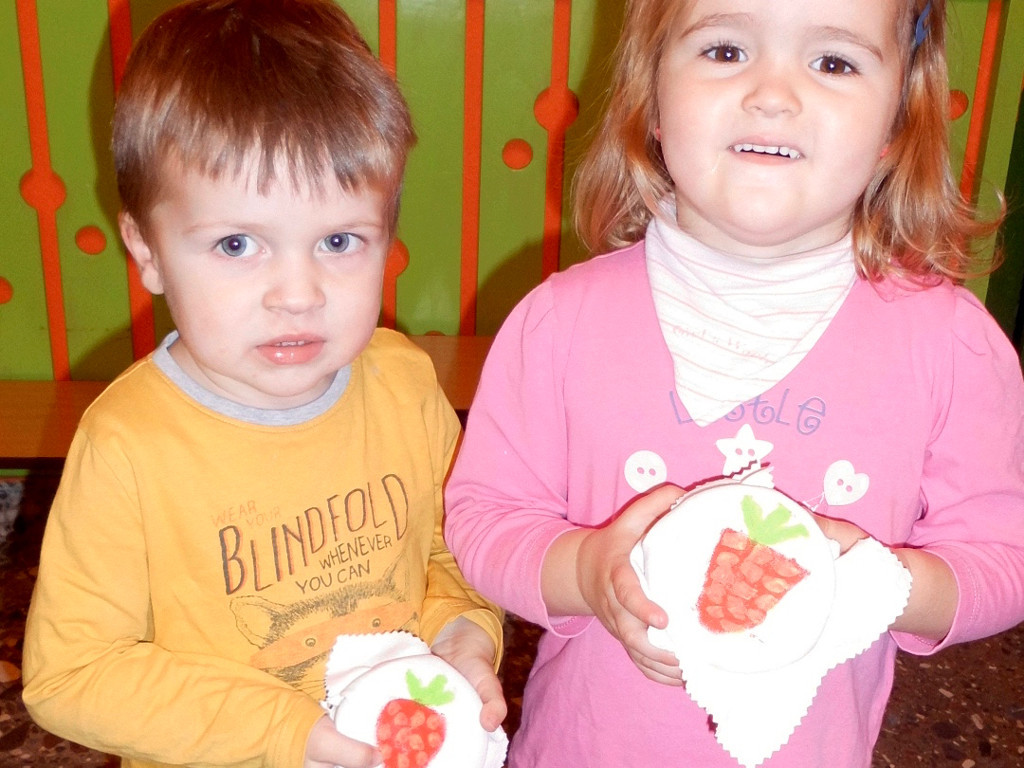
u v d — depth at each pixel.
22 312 2.22
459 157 2.23
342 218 0.84
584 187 1.06
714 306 0.91
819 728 0.91
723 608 0.77
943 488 0.90
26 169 2.12
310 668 0.93
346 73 0.87
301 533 0.92
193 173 0.81
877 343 0.89
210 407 0.89
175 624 0.90
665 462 0.91
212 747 0.85
